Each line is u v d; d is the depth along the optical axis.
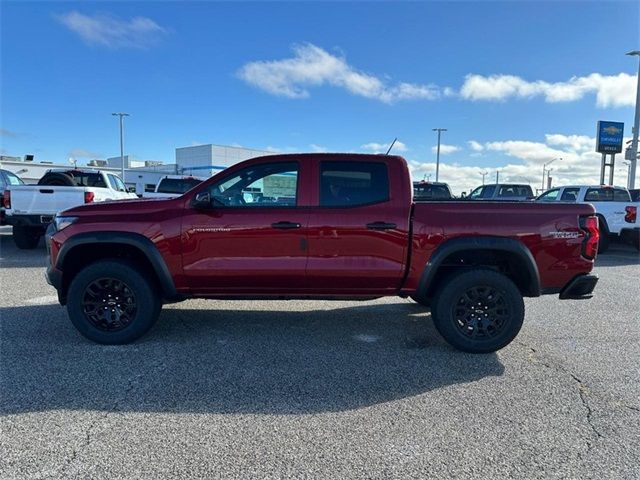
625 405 3.66
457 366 4.44
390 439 3.14
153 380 4.03
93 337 4.85
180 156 77.50
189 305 6.64
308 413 3.49
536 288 4.77
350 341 5.13
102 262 4.80
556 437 3.19
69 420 3.34
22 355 4.57
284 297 4.94
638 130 24.91
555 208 4.77
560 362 4.57
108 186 12.98
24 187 10.59
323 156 4.85
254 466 2.82
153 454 2.93
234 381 4.04
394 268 4.71
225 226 4.70
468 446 3.06
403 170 4.83
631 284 8.67
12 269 9.16
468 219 4.69
